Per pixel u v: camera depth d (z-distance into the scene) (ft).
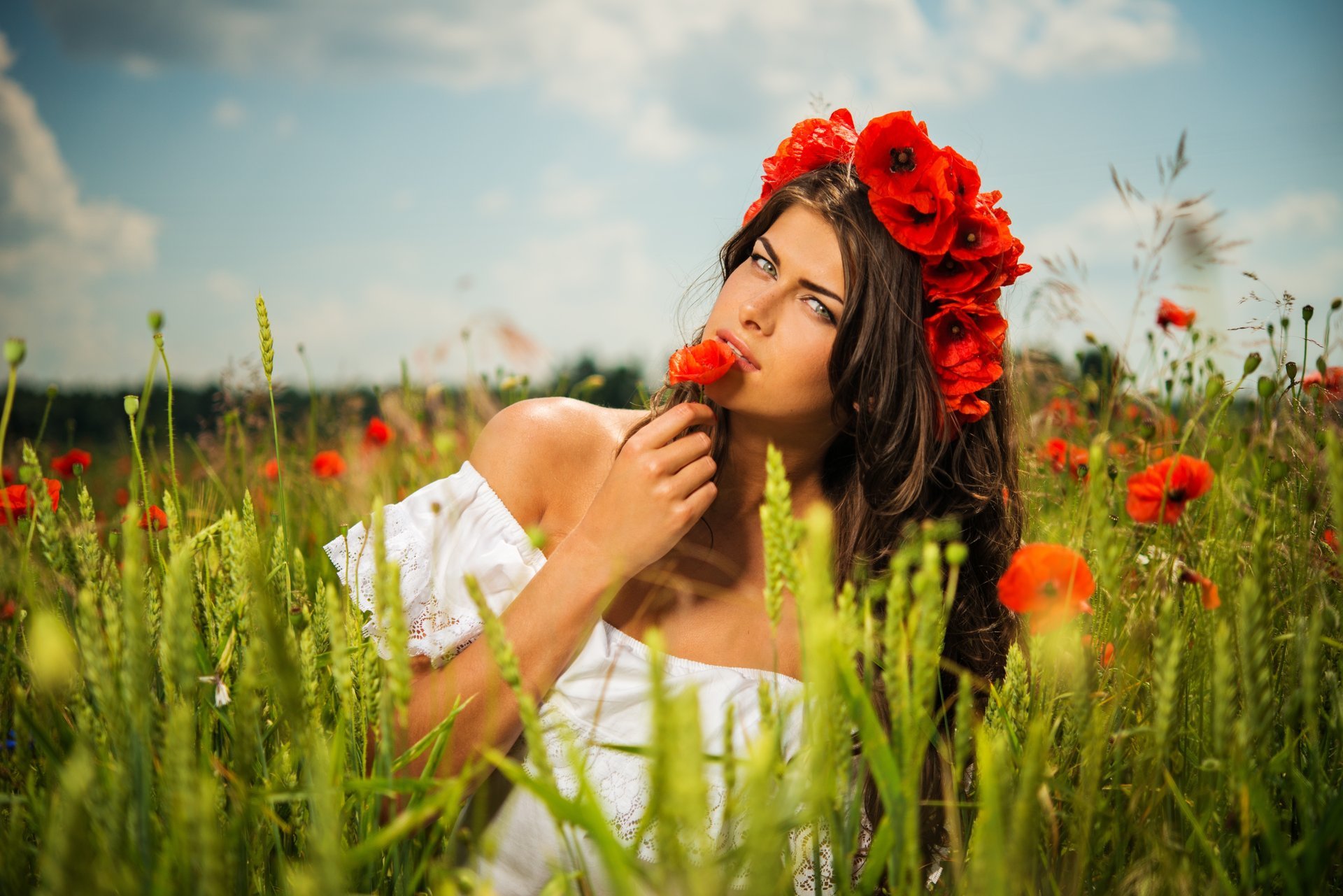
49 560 2.78
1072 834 3.00
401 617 2.23
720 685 4.97
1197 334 7.03
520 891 4.66
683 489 4.48
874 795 4.53
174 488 3.48
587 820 1.99
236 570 3.00
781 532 2.25
